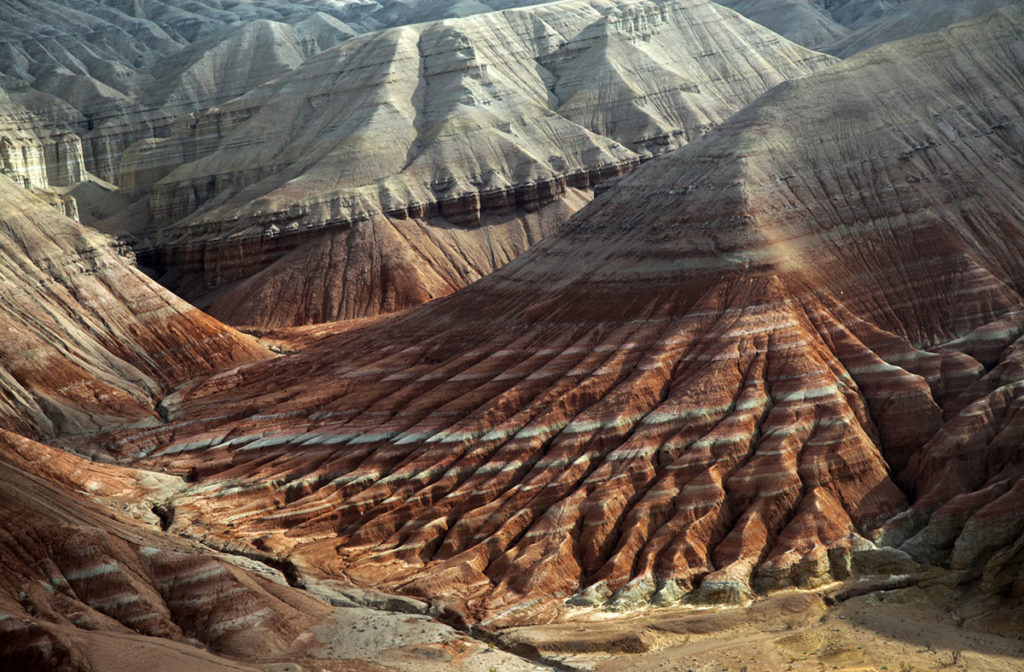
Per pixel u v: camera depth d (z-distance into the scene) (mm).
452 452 81938
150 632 59156
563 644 62281
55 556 61125
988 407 74688
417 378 94188
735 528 70812
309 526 78000
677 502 72938
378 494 79938
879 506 73062
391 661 59812
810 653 60594
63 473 81000
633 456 76625
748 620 64250
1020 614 62438
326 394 95500
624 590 67312
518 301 99688
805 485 73250
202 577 62250
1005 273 89562
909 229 91062
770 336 83312
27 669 52625
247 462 88812
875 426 78438
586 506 73625
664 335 86938
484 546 72625
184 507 80750
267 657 59062
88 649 54062
